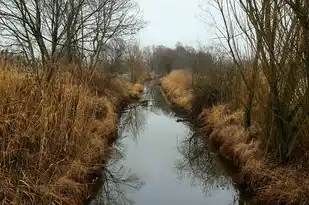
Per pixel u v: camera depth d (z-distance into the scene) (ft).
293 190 25.03
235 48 36.68
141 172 36.17
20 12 44.11
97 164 31.99
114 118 50.21
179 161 40.37
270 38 27.04
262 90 31.94
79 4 47.19
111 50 88.33
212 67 58.44
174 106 79.61
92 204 27.71
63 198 23.07
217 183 33.65
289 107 27.76
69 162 27.45
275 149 29.73
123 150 44.14
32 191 21.84
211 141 45.09
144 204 28.43
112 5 60.90
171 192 31.14
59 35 48.32
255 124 36.50
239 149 34.96
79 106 30.86
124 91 84.84
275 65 27.66
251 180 29.60
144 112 75.51
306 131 26.78
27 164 23.29
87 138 31.50
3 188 20.42
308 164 26.91
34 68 29.99
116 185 32.19
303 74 25.70
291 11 25.72
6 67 26.30
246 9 28.07
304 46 24.41
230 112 47.19
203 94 60.23
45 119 25.02
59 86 29.07
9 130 23.77
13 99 24.79
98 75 63.16
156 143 48.52
